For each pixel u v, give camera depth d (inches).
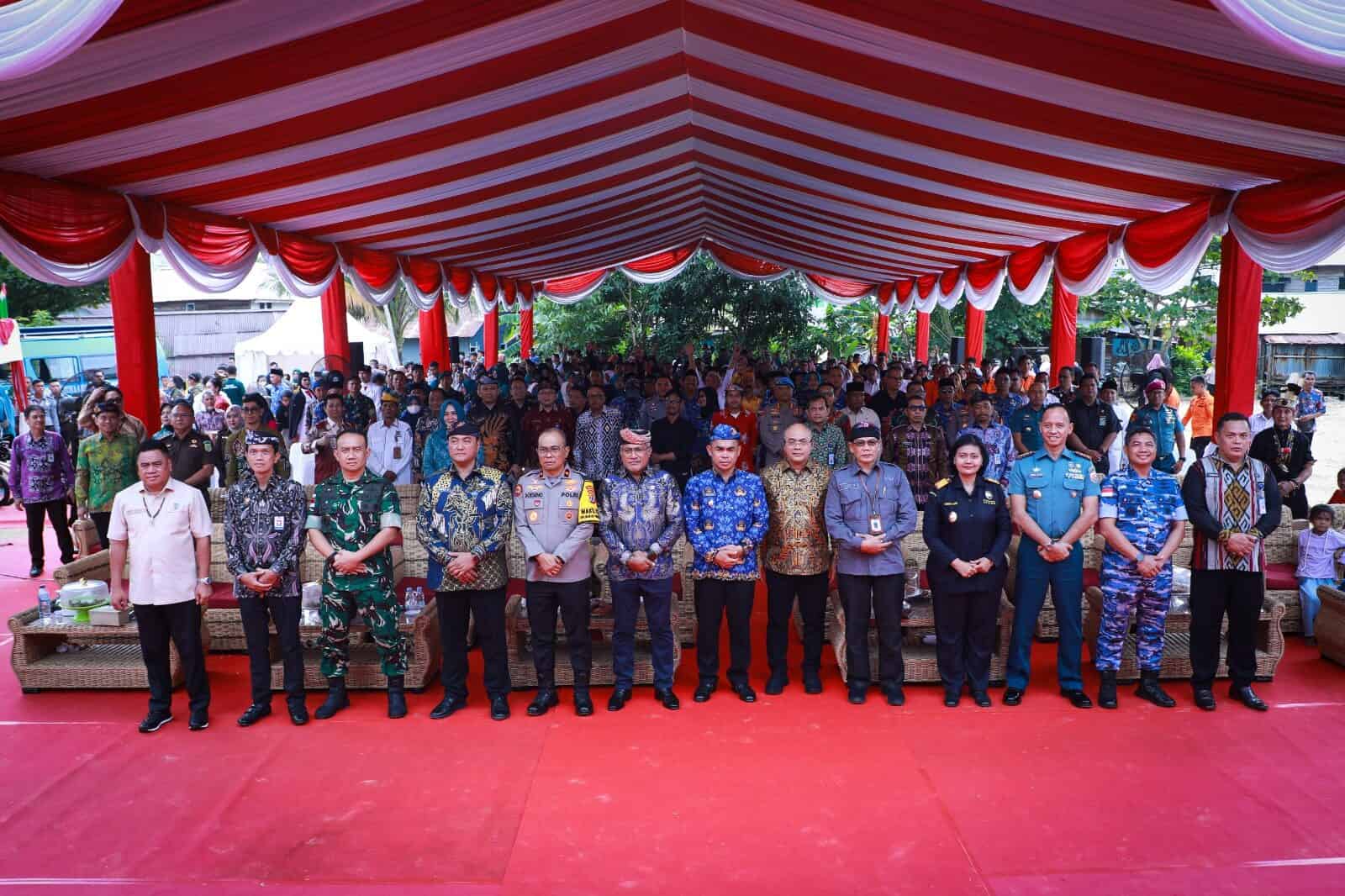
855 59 217.0
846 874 141.6
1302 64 161.5
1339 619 229.6
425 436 379.2
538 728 200.7
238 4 153.0
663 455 347.6
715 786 171.6
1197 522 203.2
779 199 462.9
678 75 270.1
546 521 207.9
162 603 193.9
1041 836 152.3
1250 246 257.8
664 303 1075.9
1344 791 167.0
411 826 157.3
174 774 178.1
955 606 209.2
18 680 230.4
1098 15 161.0
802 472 217.3
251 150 235.3
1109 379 370.3
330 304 465.4
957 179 323.0
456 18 180.9
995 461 315.6
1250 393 287.9
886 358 884.6
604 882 139.9
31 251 216.7
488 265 632.4
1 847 151.1
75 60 161.3
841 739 193.0
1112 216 331.0
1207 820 157.2
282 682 222.7
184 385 692.7
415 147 270.5
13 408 569.3
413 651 223.6
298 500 204.8
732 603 213.8
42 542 343.9
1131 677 226.4
